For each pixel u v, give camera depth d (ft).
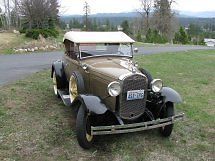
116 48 24.43
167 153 18.80
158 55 72.23
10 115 24.06
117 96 19.10
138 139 20.53
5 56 64.23
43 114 24.67
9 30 135.03
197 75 45.68
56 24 159.94
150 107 21.33
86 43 23.45
